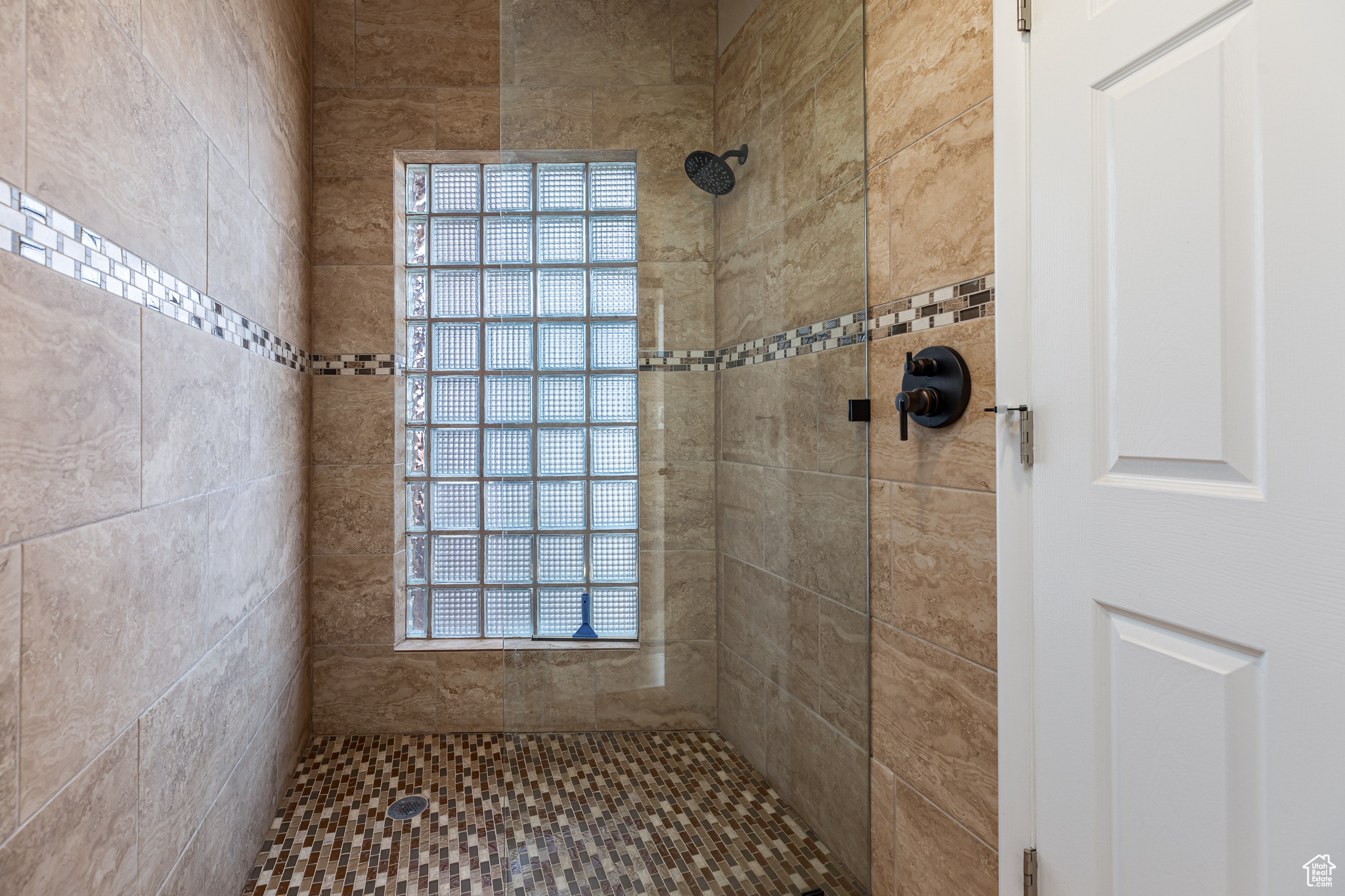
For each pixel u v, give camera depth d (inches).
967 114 47.1
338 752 94.0
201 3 56.8
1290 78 29.7
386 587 99.0
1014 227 43.9
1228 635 32.6
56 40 36.0
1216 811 33.3
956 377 47.6
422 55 99.5
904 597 54.3
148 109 47.1
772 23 57.3
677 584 57.3
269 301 77.4
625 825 55.4
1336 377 28.5
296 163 90.0
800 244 57.7
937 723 50.8
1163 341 35.4
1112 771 38.6
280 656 81.4
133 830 44.4
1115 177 37.7
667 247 57.9
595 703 56.9
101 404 40.6
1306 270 29.4
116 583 42.3
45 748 34.8
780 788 56.6
